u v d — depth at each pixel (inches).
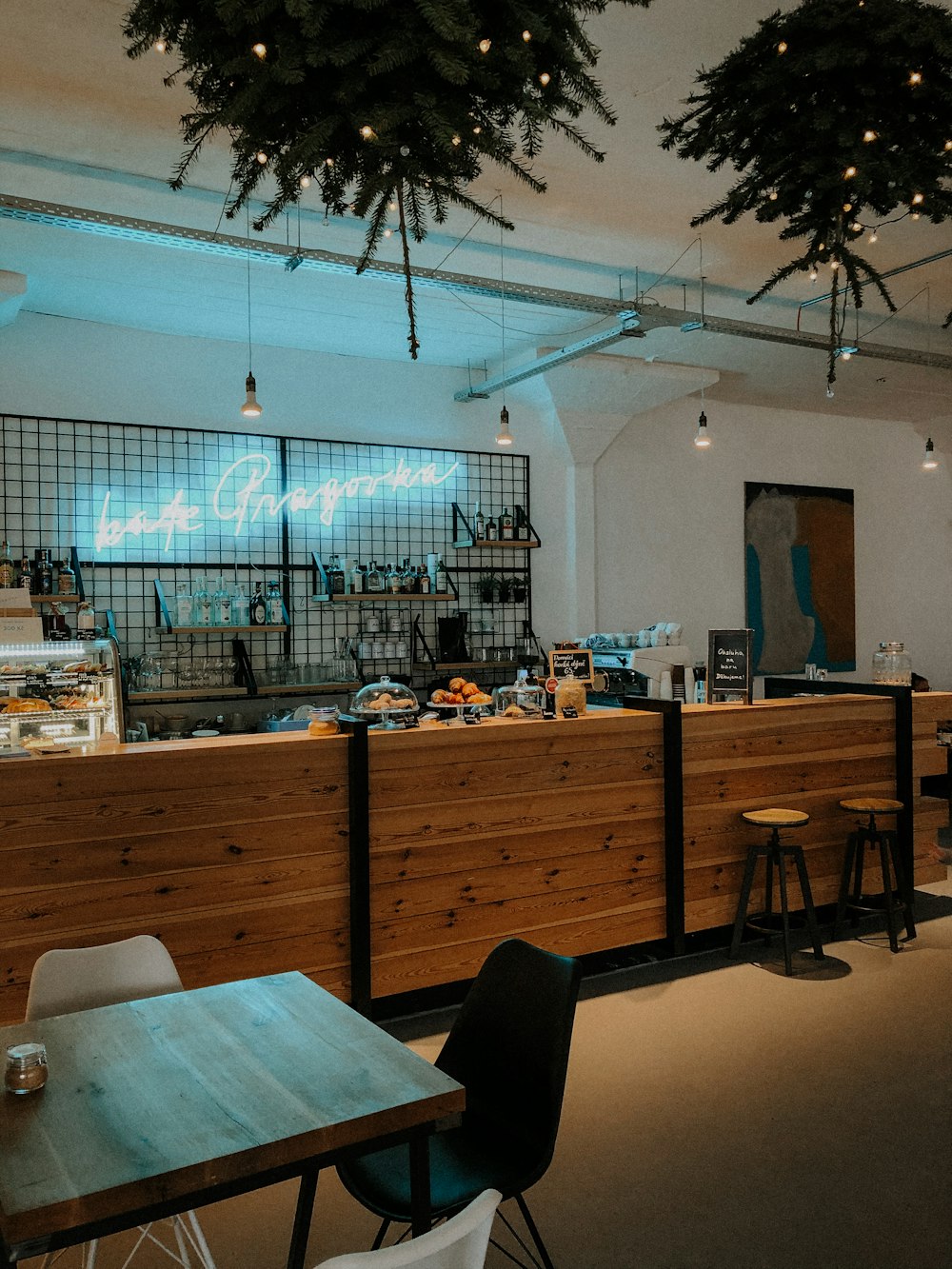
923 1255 103.7
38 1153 66.1
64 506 269.0
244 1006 92.8
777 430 411.5
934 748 242.8
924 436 454.6
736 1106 136.2
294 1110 71.6
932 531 460.1
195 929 153.7
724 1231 107.8
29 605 186.5
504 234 226.8
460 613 324.5
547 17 85.4
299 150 81.5
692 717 203.2
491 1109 96.7
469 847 177.2
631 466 370.0
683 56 158.4
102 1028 87.8
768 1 146.2
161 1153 65.8
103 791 147.0
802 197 120.4
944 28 96.6
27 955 142.0
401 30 78.1
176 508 283.3
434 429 327.6
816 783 221.9
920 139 110.2
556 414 337.7
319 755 163.9
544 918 185.0
